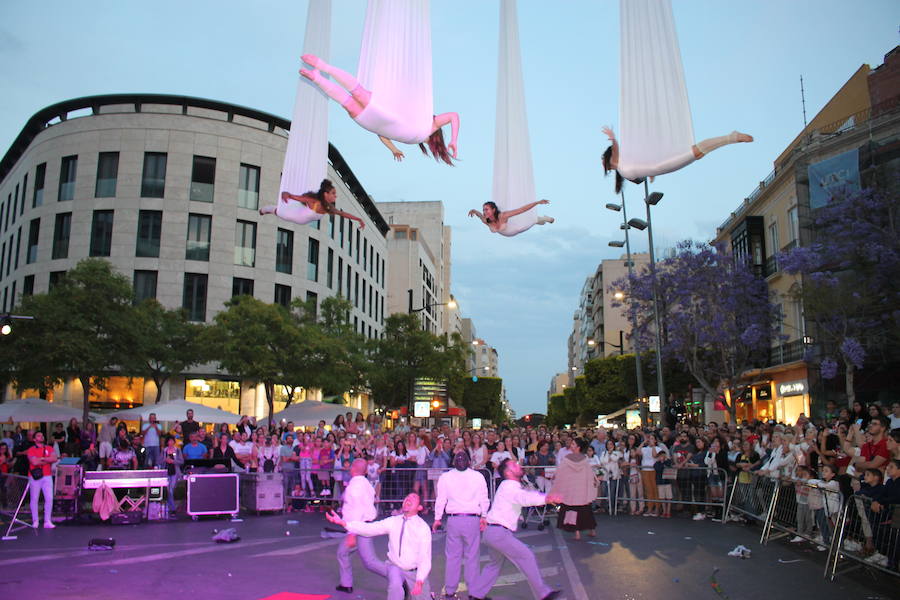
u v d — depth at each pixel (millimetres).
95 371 25938
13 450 19375
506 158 7629
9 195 43375
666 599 7773
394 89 5711
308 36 7316
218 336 28172
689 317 29500
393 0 5746
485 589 7711
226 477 15055
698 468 15969
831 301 22469
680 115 5918
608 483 16609
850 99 30453
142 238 36750
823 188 27281
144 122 37469
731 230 38312
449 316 102312
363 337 36438
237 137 39062
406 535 6723
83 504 16172
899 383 26141
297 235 41438
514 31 7672
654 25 6023
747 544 11789
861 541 9461
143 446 19547
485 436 18672
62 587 7922
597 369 54594
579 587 8367
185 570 9109
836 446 13188
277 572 9094
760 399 34719
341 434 19281
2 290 41438
